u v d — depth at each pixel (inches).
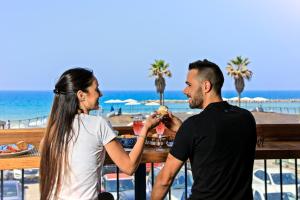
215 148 61.7
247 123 64.4
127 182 129.5
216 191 62.3
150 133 92.5
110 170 120.9
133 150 65.0
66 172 59.7
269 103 2410.2
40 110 2089.1
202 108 68.5
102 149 62.4
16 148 76.3
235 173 63.1
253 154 66.3
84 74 63.1
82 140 60.2
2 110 2107.5
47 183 60.2
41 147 62.3
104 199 62.1
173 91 3184.1
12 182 147.8
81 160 59.7
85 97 62.8
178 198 123.1
